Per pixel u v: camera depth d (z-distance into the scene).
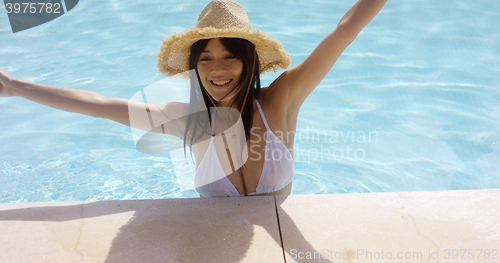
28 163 3.17
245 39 1.95
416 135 3.42
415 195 1.93
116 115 2.11
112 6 6.24
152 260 1.56
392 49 4.90
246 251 1.59
